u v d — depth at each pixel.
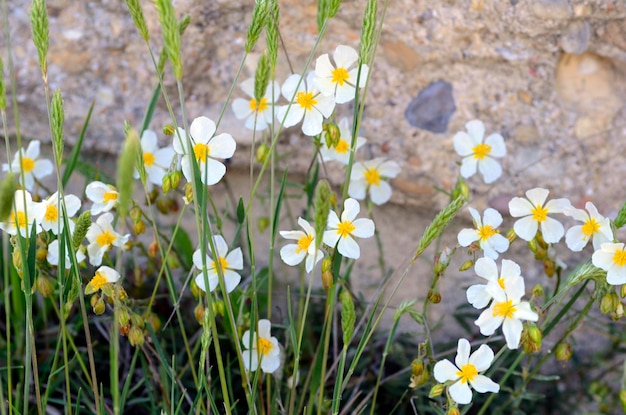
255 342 0.55
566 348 0.55
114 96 0.65
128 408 0.62
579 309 0.64
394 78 0.63
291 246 0.53
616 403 0.64
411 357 0.65
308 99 0.53
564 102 0.62
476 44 0.62
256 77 0.50
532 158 0.63
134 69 0.65
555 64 0.62
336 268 0.52
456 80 0.63
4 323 0.65
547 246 0.56
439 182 0.64
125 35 0.64
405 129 0.64
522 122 0.63
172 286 0.54
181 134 0.51
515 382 0.63
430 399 0.60
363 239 0.66
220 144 0.51
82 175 0.67
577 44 0.60
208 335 0.49
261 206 0.66
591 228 0.54
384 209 0.66
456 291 0.66
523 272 0.65
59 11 0.64
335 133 0.54
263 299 0.64
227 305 0.50
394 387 0.62
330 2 0.49
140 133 0.58
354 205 0.52
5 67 0.65
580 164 0.63
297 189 0.66
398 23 0.62
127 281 0.64
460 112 0.63
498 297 0.50
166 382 0.56
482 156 0.59
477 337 0.64
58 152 0.49
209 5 0.62
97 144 0.66
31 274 0.49
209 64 0.64
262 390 0.60
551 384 0.65
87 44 0.64
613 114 0.62
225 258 0.54
